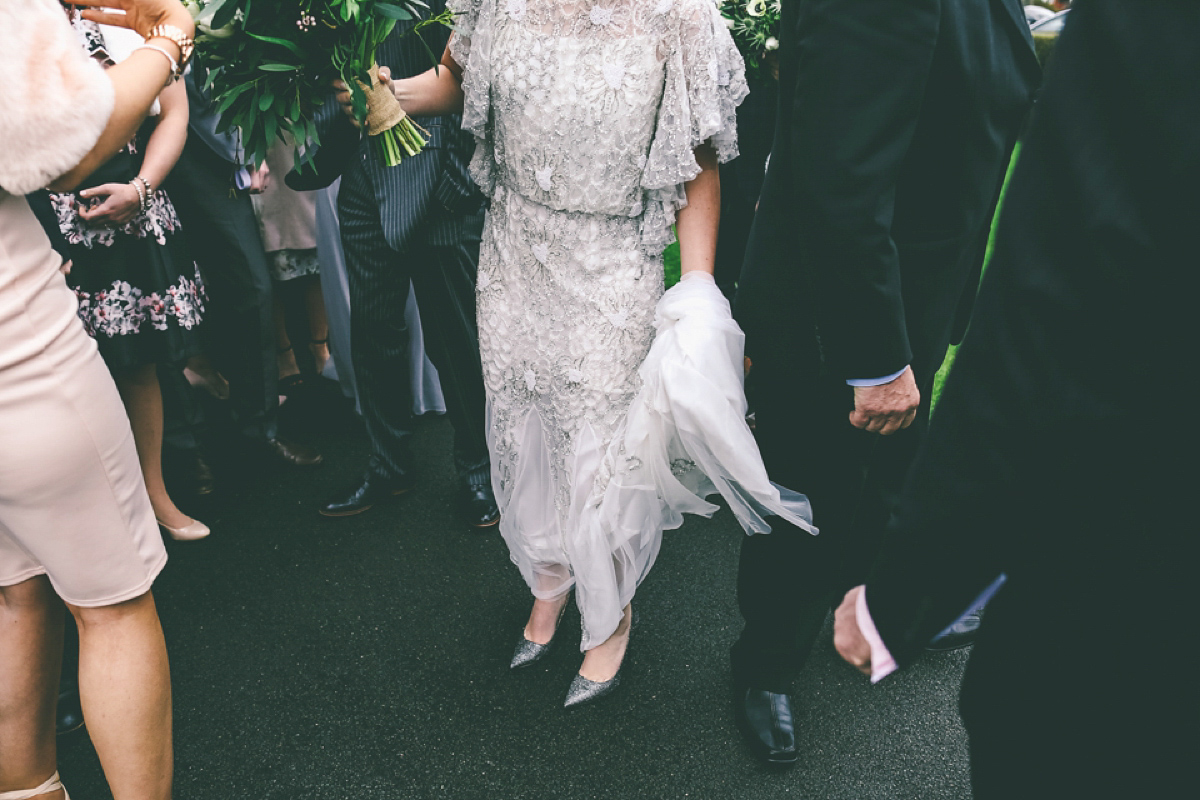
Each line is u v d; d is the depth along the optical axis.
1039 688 0.83
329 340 3.66
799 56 1.30
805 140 1.25
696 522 2.78
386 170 2.35
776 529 1.73
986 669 0.88
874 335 1.34
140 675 1.44
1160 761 0.75
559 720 2.03
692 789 1.85
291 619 2.36
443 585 2.51
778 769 1.89
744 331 1.64
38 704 1.50
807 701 2.08
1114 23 0.69
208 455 3.19
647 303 1.81
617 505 1.81
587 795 1.84
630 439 1.72
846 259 1.27
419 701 2.08
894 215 1.41
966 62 1.27
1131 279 0.67
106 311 2.27
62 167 1.15
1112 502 0.75
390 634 2.31
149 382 2.46
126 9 1.36
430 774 1.88
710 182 1.77
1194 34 0.64
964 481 0.79
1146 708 0.75
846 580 1.92
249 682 2.14
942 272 1.44
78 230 2.16
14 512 1.27
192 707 2.06
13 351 1.19
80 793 1.82
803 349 1.56
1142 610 0.74
